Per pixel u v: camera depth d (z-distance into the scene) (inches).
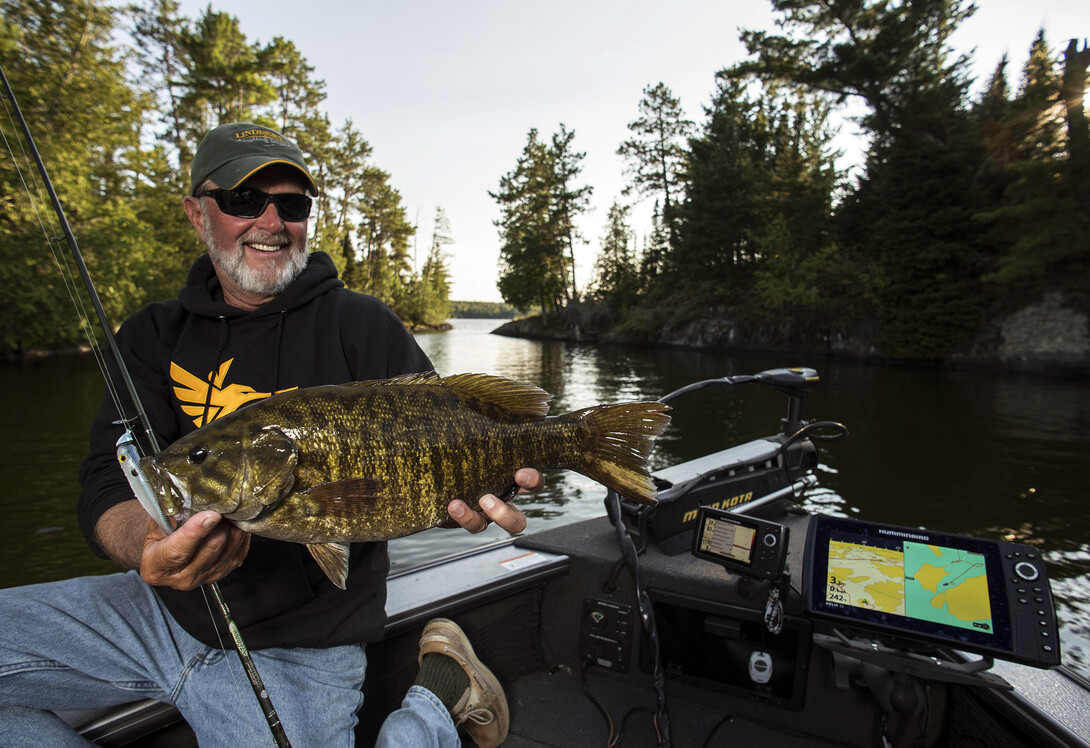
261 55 1531.7
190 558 54.1
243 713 68.7
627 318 1854.1
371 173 2522.1
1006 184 980.6
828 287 1203.9
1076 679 76.2
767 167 1482.5
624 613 107.7
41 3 928.9
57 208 68.5
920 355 1029.2
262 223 74.0
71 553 278.7
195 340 76.4
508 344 1925.4
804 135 1476.4
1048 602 70.2
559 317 2225.6
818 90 1228.5
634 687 109.4
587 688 109.2
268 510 61.0
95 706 69.9
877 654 77.3
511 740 97.8
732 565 90.3
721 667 102.7
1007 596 72.2
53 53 958.4
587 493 356.2
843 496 353.1
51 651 64.2
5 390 741.3
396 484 65.0
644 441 76.5
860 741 95.3
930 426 531.2
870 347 1106.1
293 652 72.2
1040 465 408.2
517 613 110.6
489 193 2274.9
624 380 866.8
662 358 1261.1
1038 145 923.4
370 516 64.4
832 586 80.0
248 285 75.4
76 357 1113.4
